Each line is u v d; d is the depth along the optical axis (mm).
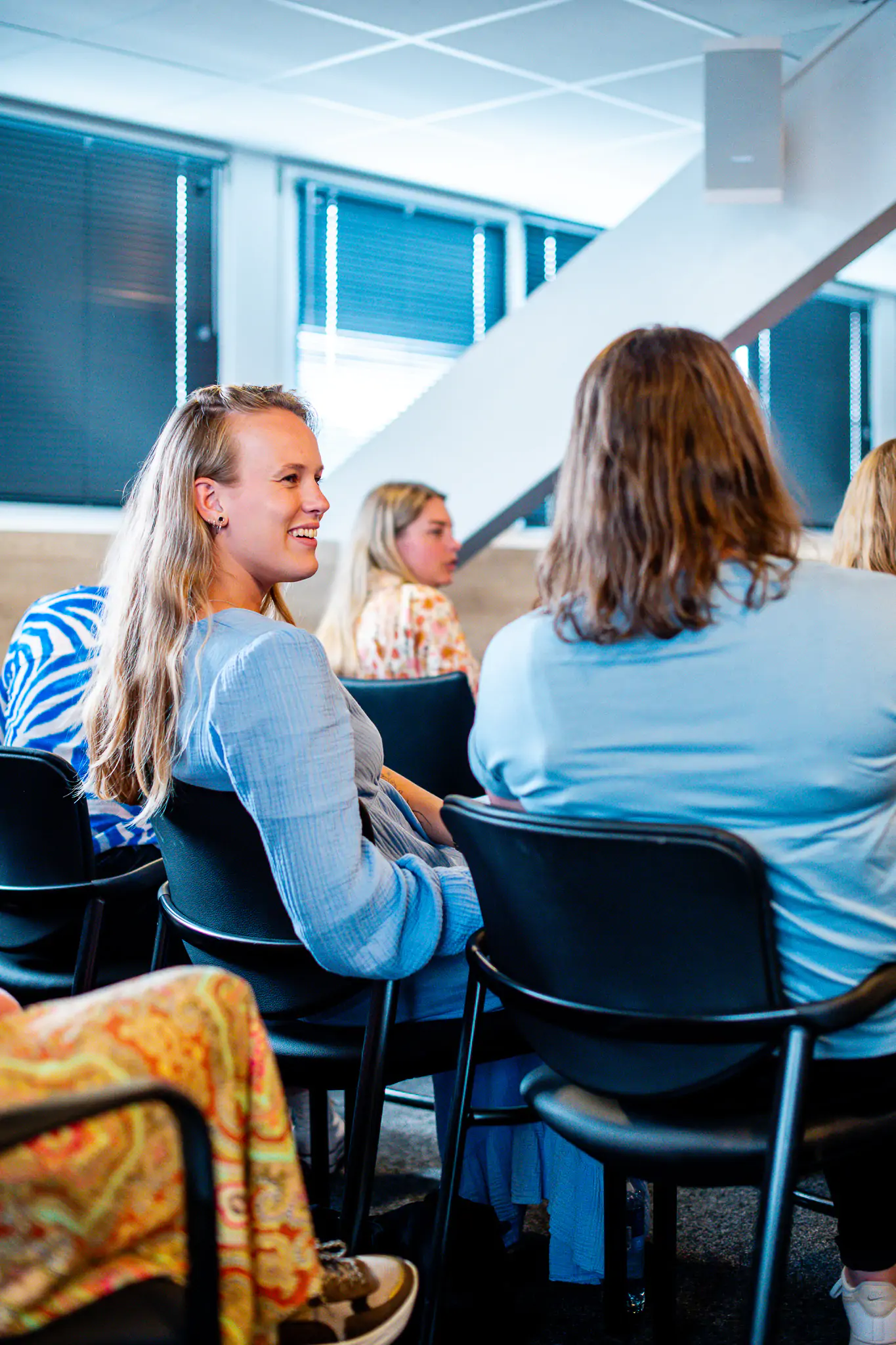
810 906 1076
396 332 5418
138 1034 797
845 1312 1632
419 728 2320
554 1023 1165
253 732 1272
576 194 5520
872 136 3719
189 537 1447
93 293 4617
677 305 4078
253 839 1339
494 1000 1464
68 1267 769
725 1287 1723
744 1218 1958
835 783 1028
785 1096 1026
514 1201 1756
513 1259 1812
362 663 3223
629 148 4938
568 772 1125
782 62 4238
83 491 4609
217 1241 748
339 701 1351
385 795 1621
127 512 1523
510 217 5699
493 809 1131
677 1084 1113
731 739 1047
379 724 2334
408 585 3229
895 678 1011
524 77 4238
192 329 4859
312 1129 1945
